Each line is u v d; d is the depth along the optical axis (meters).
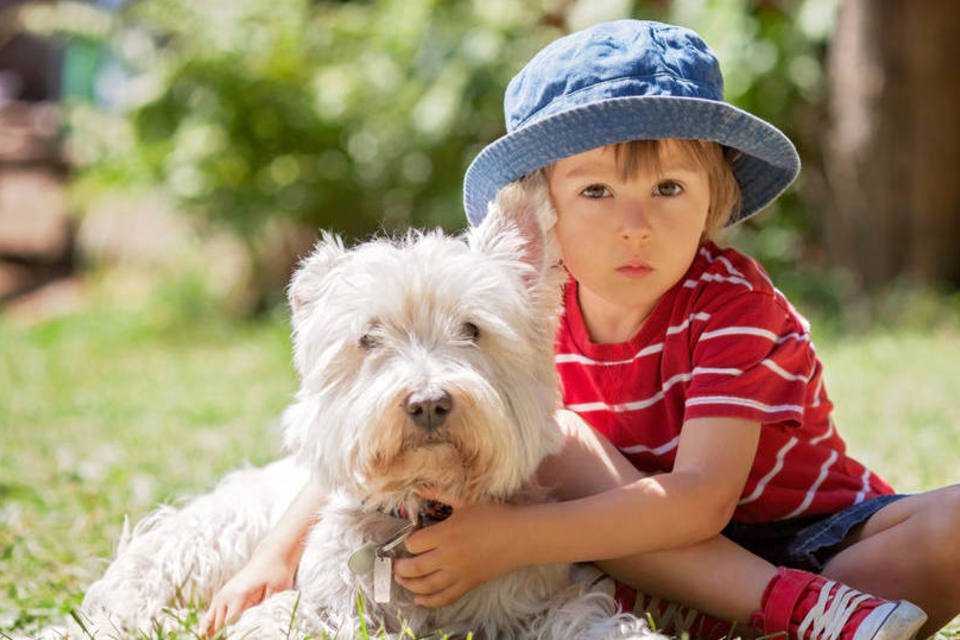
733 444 2.97
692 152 3.09
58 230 13.33
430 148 10.76
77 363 9.78
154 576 3.39
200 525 3.46
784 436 3.20
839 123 9.34
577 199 3.10
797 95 9.88
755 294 3.12
